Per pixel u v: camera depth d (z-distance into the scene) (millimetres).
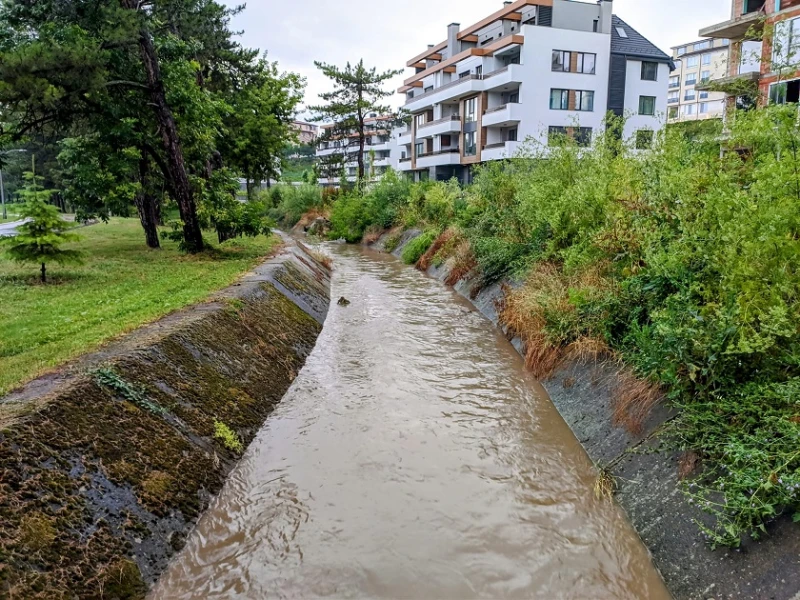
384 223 27516
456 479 6016
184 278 11641
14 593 3533
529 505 5555
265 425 7250
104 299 9445
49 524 4074
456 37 40594
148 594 4289
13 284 10836
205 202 17234
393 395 8211
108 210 18969
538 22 33719
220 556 4816
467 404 7926
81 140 15469
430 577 4570
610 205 8938
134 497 4828
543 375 8617
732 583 3982
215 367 7391
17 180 47281
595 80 33125
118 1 13242
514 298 11031
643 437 5875
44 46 11281
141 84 14281
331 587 4469
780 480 4016
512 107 32062
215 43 20688
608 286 8328
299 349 10016
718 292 5637
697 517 4598
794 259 4848
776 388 4672
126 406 5574
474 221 17203
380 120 38750
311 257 19375
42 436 4605
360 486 5867
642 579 4555
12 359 6250
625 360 7102
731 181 6168
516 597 4391
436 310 13375
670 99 64938
